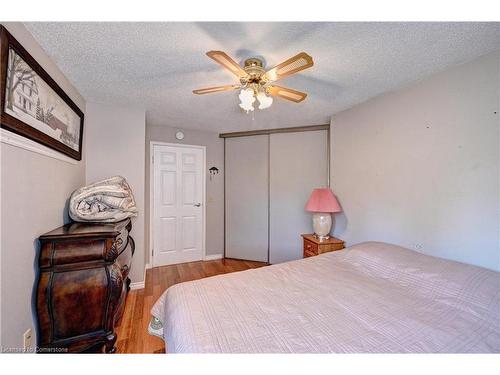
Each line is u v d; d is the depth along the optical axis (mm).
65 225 1827
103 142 2541
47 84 1505
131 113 2664
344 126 2631
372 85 1996
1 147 1100
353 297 1323
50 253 1440
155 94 2279
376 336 979
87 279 1516
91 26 1291
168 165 3588
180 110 2766
